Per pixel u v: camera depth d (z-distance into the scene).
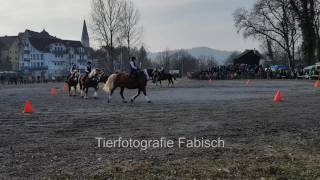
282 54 116.50
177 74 119.69
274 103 24.61
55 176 8.48
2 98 32.94
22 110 22.20
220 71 84.94
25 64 145.50
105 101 28.45
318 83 46.56
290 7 70.25
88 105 24.95
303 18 68.50
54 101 28.88
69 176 8.45
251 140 12.16
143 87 26.91
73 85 35.75
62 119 17.75
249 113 19.19
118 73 27.34
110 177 8.35
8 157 10.21
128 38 70.25
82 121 16.97
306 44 69.88
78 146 11.53
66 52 157.88
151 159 9.81
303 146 11.18
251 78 82.12
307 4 68.19
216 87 48.56
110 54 69.25
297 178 8.14
